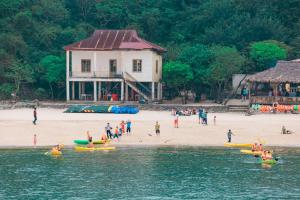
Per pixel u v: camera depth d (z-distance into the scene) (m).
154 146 171.50
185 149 168.50
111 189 131.00
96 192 129.12
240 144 172.88
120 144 172.88
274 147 171.25
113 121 196.38
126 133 182.25
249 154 163.50
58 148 161.75
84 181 136.88
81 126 189.25
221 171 145.38
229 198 125.75
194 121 197.25
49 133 181.62
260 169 147.38
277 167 149.50
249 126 190.12
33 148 168.00
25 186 132.75
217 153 164.12
